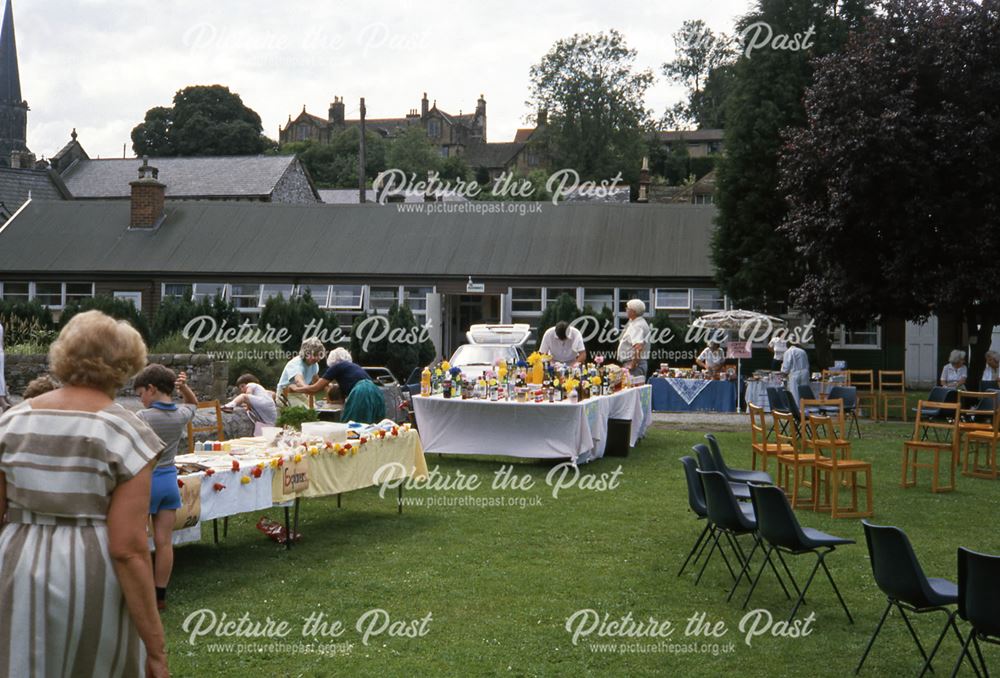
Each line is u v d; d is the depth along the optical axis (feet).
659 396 70.08
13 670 10.89
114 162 179.73
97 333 11.78
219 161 171.83
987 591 15.23
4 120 421.59
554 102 203.62
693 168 248.73
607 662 18.60
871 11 79.15
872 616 21.71
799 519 32.19
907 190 62.34
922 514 32.99
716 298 93.61
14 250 102.42
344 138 251.80
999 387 55.67
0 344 40.16
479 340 67.92
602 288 95.35
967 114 61.41
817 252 67.46
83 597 11.03
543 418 41.27
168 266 98.68
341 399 39.83
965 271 60.95
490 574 24.75
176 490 18.44
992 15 61.11
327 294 97.55
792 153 69.31
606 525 30.81
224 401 56.44
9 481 11.32
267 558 26.04
